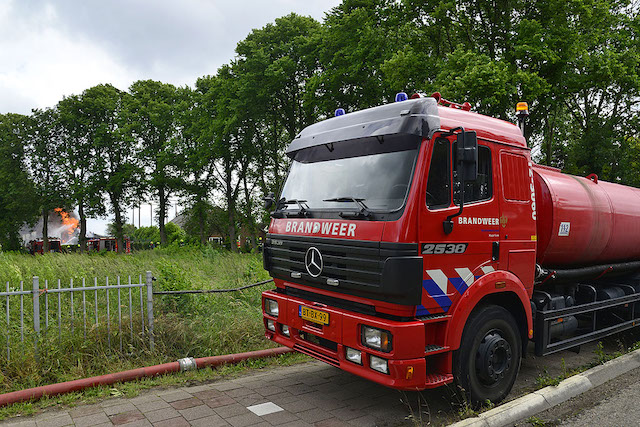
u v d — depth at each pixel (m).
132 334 5.88
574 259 6.17
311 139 5.05
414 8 20.70
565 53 17.03
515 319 5.03
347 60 23.52
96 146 41.03
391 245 3.79
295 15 30.97
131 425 4.10
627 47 18.77
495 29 19.09
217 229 51.03
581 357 6.62
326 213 4.46
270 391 5.05
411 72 19.52
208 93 33.72
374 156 4.32
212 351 6.22
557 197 5.64
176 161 39.88
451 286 4.17
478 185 4.51
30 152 44.03
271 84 28.53
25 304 7.23
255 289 9.20
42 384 5.01
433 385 4.01
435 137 4.07
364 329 4.03
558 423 4.30
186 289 7.46
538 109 18.80
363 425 4.22
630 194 7.38
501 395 4.67
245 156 37.56
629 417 4.41
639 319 6.99
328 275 4.39
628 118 21.38
